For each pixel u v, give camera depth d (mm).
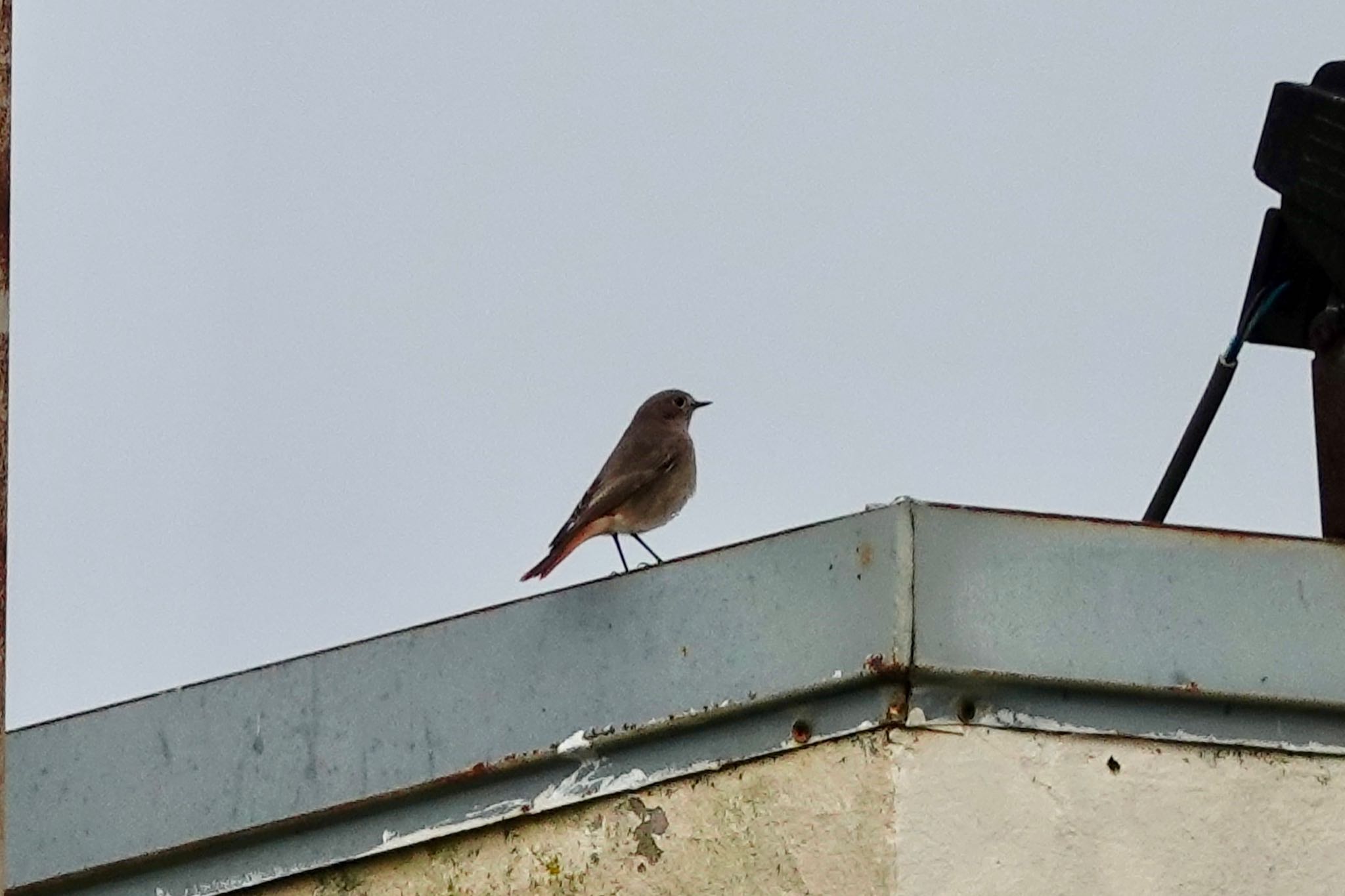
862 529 10664
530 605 11758
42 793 13078
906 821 10375
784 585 10898
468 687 11844
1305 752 11234
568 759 11531
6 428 9820
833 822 10578
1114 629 10867
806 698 10773
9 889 13047
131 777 12820
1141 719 10953
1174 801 10898
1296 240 13781
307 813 12203
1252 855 10969
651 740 11297
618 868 11297
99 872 12828
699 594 11195
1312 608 11312
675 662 11195
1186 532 11133
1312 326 13531
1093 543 10906
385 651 12156
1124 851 10711
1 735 9586
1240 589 11188
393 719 12055
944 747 10523
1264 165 13672
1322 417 13453
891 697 10508
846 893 10445
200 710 12703
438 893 11875
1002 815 10539
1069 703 10805
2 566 9703
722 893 10898
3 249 9914
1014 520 10766
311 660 12383
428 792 11906
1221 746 11094
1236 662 11070
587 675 11484
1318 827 11133
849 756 10594
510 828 11734
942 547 10594
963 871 10391
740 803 10945
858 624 10586
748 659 10953
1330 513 13344
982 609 10617
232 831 12414
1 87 10016
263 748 12445
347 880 12195
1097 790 10758
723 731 11102
